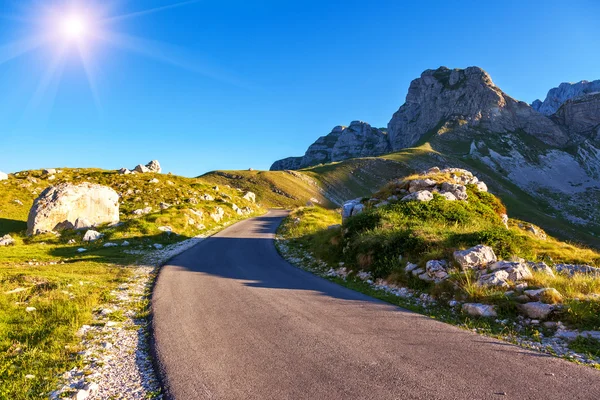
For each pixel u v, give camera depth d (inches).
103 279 565.9
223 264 699.4
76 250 906.7
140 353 267.6
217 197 2329.0
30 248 913.5
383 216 676.7
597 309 281.6
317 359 232.1
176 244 1058.7
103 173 2293.3
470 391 181.3
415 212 701.3
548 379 193.5
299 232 1203.9
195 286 494.9
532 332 277.0
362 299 402.9
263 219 1945.1
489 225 684.1
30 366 243.4
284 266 673.0
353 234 668.1
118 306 407.2
